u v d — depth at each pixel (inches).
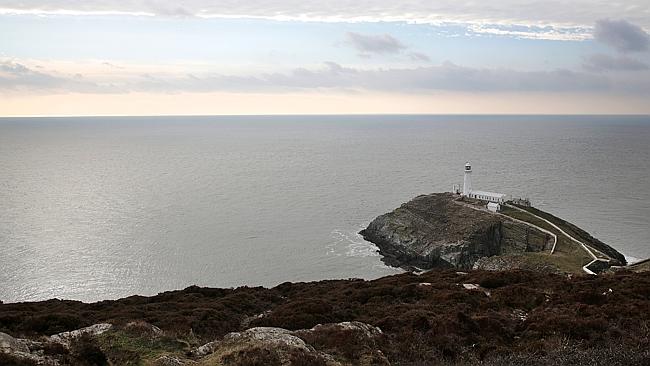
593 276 1453.0
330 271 3213.6
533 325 910.4
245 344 749.3
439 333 868.0
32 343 732.7
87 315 1122.7
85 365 679.1
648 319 935.0
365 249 3713.1
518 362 711.7
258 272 3120.1
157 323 948.0
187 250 3469.5
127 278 2930.6
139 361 718.5
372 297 1216.2
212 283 2913.4
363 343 802.8
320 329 864.3
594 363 685.3
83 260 3203.7
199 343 840.3
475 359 765.9
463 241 3619.6
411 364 741.3
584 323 882.1
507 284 1334.9
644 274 1453.0
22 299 2591.0
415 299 1204.5
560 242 3627.0
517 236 3774.6
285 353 701.9
